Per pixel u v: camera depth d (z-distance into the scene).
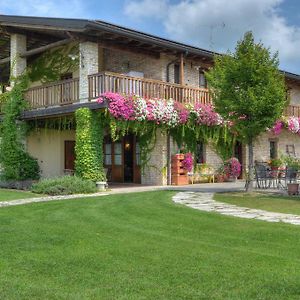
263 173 15.35
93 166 14.48
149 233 6.97
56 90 16.17
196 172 18.28
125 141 18.56
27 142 17.97
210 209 9.61
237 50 12.41
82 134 14.50
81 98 15.16
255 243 6.23
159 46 16.38
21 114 17.42
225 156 19.44
